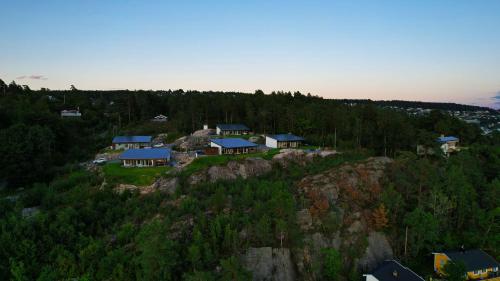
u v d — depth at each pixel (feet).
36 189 228.02
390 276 169.89
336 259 173.27
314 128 378.53
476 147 344.08
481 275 184.55
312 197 209.97
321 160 271.49
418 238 200.64
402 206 216.95
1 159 261.85
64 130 360.07
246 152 307.78
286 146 339.16
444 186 231.50
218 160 267.18
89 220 194.08
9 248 168.35
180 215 188.65
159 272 148.36
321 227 193.16
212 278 142.10
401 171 244.42
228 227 169.37
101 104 598.34
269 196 201.05
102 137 409.90
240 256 166.40
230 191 208.64
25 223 180.14
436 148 296.51
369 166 247.09
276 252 173.17
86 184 231.71
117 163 274.77
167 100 579.07
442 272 186.29
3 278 158.61
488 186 239.91
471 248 208.03
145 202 205.16
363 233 199.41
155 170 249.75
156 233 151.84
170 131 425.28
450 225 221.66
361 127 337.11
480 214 217.56
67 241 178.29
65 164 301.22
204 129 408.46
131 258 163.12
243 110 457.68
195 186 219.00
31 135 284.41
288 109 417.49
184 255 163.02
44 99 520.42
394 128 310.24
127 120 499.10
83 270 161.89
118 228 185.98
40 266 164.45
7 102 430.61
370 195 224.33
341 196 218.79
